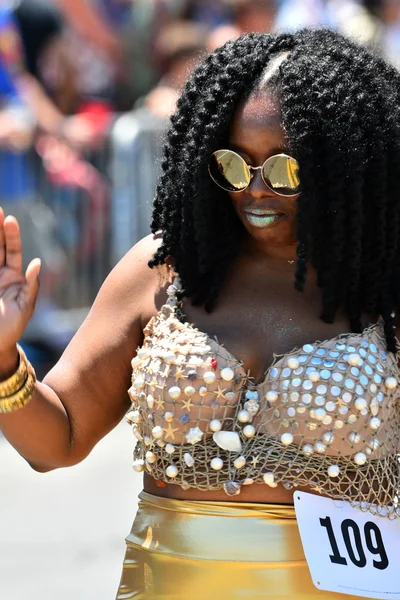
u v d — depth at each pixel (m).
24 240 15.35
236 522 5.36
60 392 5.78
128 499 12.27
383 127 5.50
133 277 5.91
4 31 15.62
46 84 16.67
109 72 17.47
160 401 5.48
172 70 16.11
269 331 5.59
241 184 5.50
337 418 5.34
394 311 5.68
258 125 5.43
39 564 10.73
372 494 5.48
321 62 5.48
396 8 16.94
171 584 5.40
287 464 5.34
